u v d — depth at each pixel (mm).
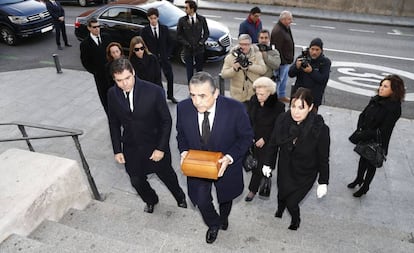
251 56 5254
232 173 3205
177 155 5879
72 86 8719
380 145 4258
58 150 6113
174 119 7016
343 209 4637
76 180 3887
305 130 3232
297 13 15352
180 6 15906
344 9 15609
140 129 3488
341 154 5832
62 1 16156
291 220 3893
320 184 3381
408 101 7895
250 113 4262
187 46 7633
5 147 6250
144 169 3715
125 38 10055
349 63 10133
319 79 5438
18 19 11297
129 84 3225
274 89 4051
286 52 6832
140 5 9961
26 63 10406
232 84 5473
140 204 4484
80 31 10977
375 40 12250
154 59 5754
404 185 5070
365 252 3523
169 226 3791
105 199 4598
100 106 7707
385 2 14930
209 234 3438
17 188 3451
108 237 3279
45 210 3461
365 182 4660
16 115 7398
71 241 3080
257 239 3529
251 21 7363
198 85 2648
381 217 4488
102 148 6156
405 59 10469
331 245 3652
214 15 15242
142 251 2941
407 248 3658
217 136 2996
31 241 2967
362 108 7621
